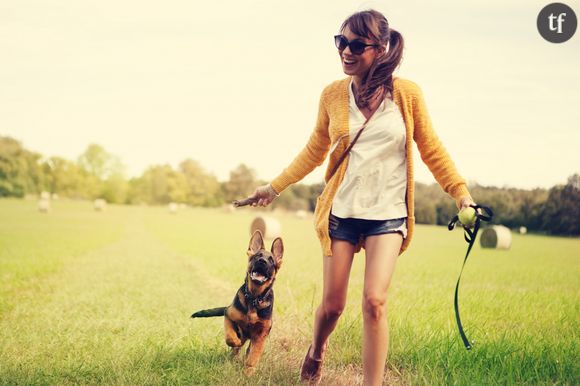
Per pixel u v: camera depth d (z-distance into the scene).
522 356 5.16
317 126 4.66
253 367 4.85
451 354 5.22
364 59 4.14
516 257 22.25
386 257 4.07
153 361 5.15
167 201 119.75
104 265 14.49
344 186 4.27
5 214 50.59
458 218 4.13
